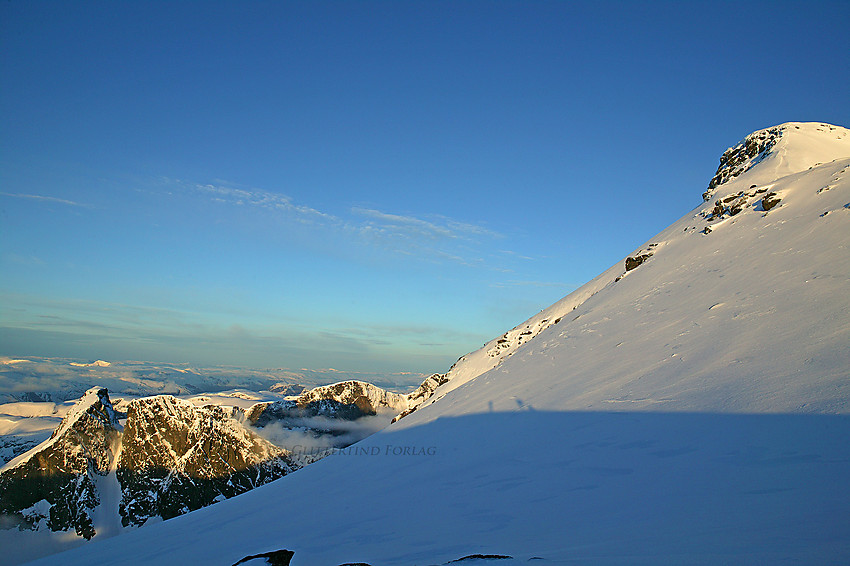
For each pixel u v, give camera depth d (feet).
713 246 84.23
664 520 19.66
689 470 25.18
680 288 73.00
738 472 23.00
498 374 82.17
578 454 33.81
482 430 52.95
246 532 39.65
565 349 74.38
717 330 49.73
